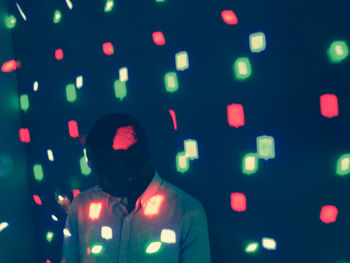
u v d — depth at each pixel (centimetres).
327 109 107
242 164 125
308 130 111
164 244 119
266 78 116
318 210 112
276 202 120
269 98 117
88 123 168
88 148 112
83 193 136
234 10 120
